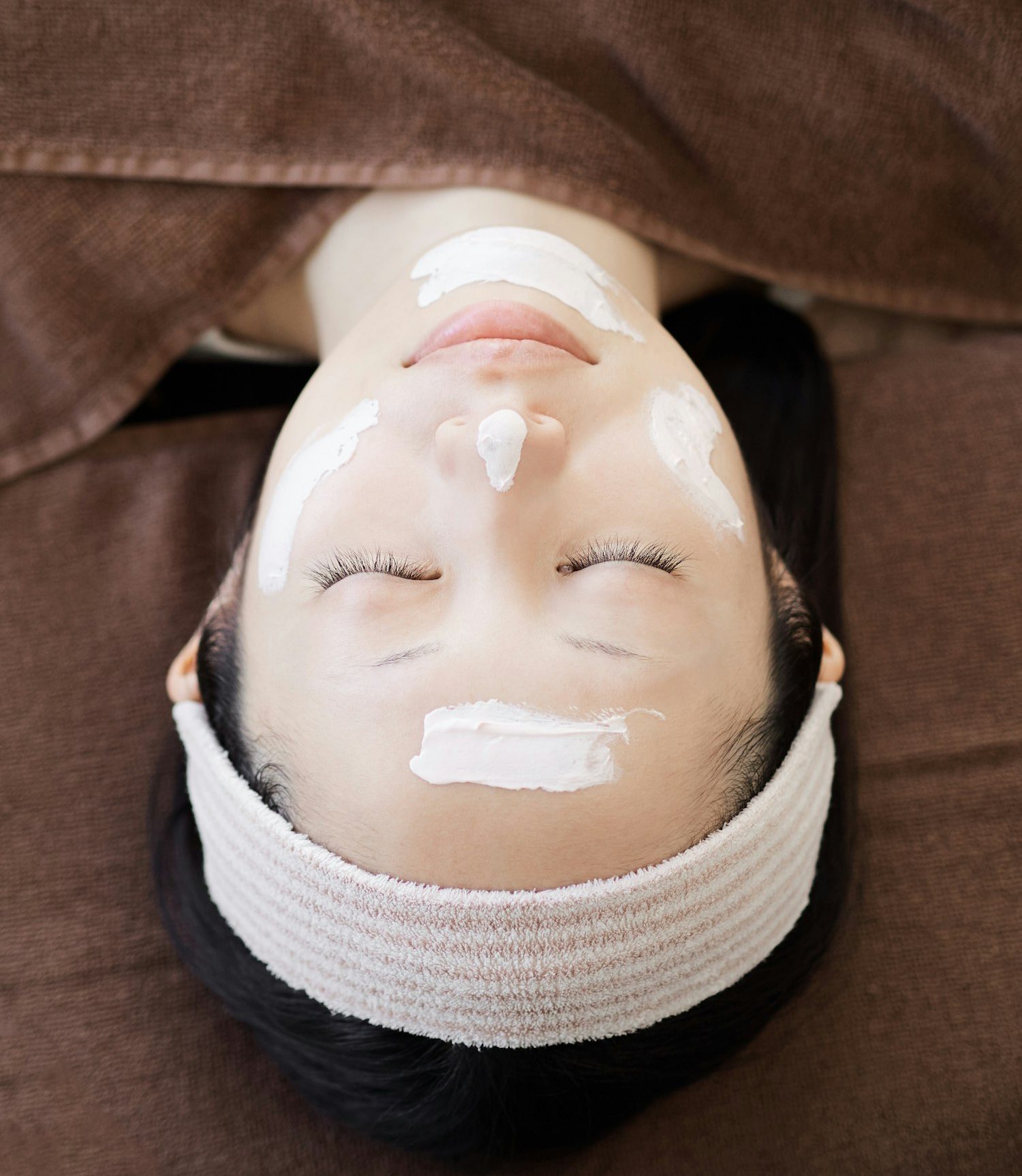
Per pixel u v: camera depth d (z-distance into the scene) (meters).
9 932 0.93
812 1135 0.89
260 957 0.74
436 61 0.86
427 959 0.63
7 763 0.97
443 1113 0.74
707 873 0.65
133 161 0.90
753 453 1.04
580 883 0.62
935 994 0.92
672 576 0.65
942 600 1.00
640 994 0.67
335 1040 0.73
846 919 0.93
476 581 0.62
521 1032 0.66
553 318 0.70
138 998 0.92
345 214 0.93
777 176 0.98
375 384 0.70
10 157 0.89
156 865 0.92
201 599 1.03
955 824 0.96
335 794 0.64
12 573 1.02
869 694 0.99
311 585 0.67
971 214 1.04
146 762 0.98
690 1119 0.89
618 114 0.96
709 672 0.66
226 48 0.88
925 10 0.89
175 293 0.97
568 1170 0.87
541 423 0.63
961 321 1.16
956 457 1.03
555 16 0.92
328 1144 0.89
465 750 0.60
